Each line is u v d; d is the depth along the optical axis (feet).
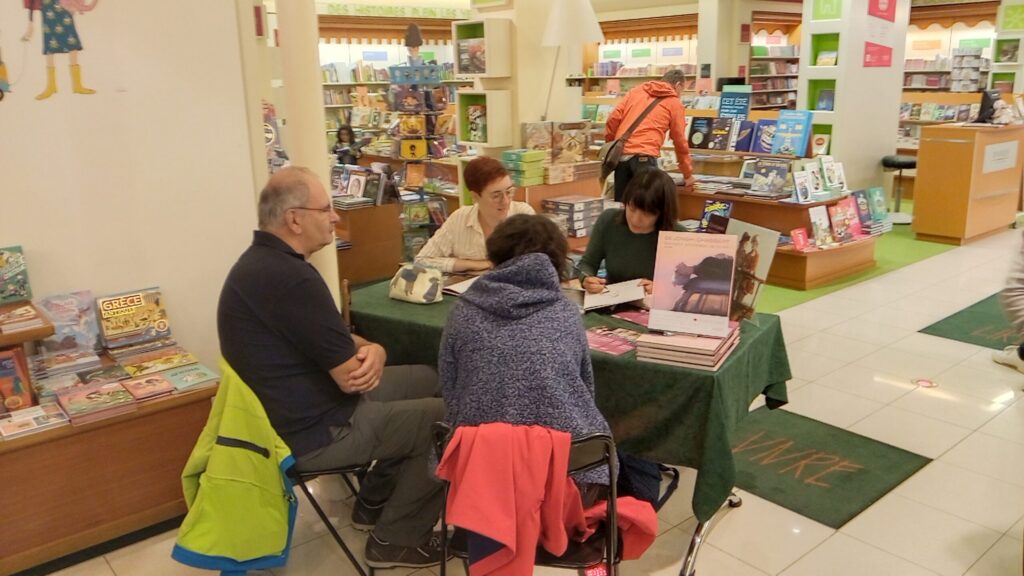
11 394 8.27
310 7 10.03
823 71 22.31
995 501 9.34
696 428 7.23
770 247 8.04
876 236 20.29
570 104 20.11
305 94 10.21
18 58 8.48
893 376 13.24
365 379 7.47
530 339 6.12
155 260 9.82
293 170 7.39
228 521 7.05
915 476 9.95
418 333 8.81
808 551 8.40
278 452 7.05
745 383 7.93
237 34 10.03
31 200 8.80
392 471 8.72
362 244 17.43
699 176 21.29
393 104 23.13
